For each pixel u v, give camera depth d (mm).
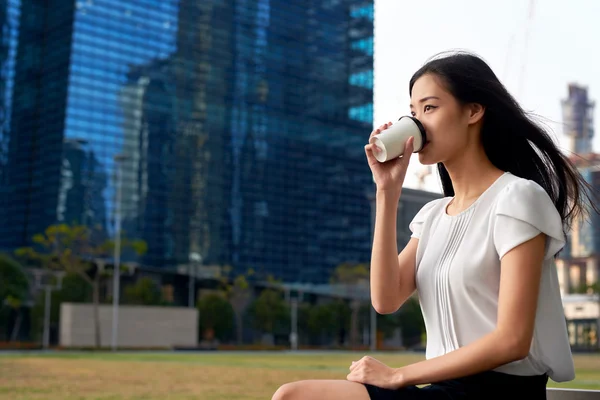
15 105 66625
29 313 50625
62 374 12633
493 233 1364
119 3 65750
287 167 72125
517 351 1252
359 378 1312
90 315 39344
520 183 1354
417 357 28594
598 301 45500
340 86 77938
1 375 12305
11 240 63031
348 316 56656
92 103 63000
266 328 53969
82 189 61188
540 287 1374
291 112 73812
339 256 73312
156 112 66062
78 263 46156
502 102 1458
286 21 75562
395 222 1545
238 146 69688
